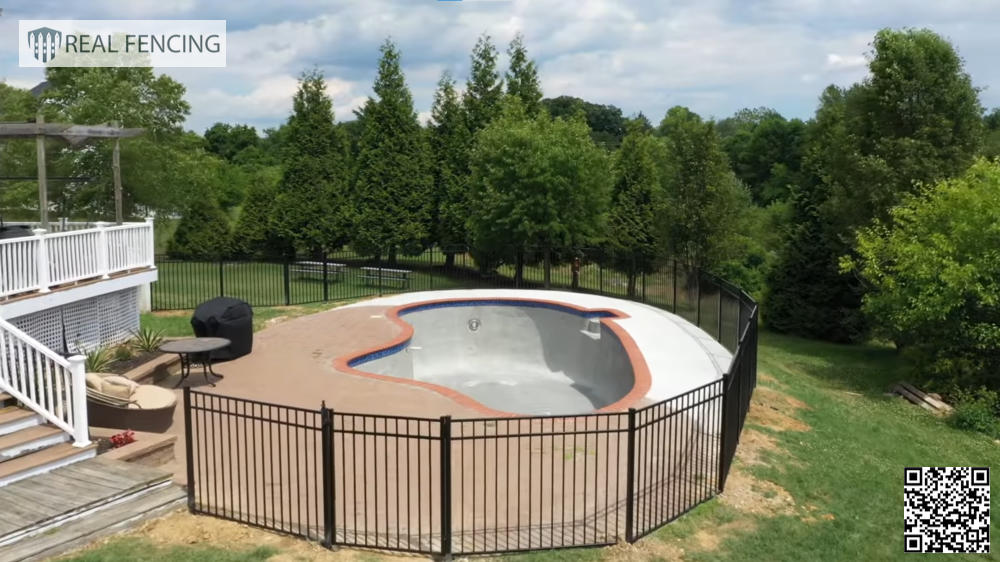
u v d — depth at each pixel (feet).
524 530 23.54
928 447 42.45
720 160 94.32
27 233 42.60
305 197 115.75
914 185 67.77
